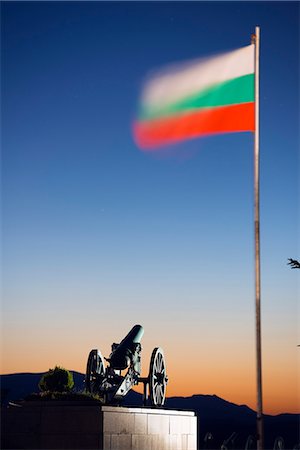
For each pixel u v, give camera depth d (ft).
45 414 118.21
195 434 147.54
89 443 116.47
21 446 117.91
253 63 90.94
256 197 92.79
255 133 91.76
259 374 90.27
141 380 139.54
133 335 139.95
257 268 92.38
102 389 133.90
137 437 125.18
